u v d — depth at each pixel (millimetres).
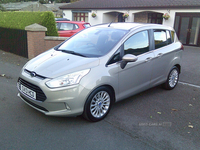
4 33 10250
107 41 4117
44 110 3383
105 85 3674
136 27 4461
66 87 3217
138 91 4445
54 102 3223
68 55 3924
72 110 3316
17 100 4418
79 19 21609
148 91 5391
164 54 4855
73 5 21719
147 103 4602
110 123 3658
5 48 10438
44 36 8289
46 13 8672
